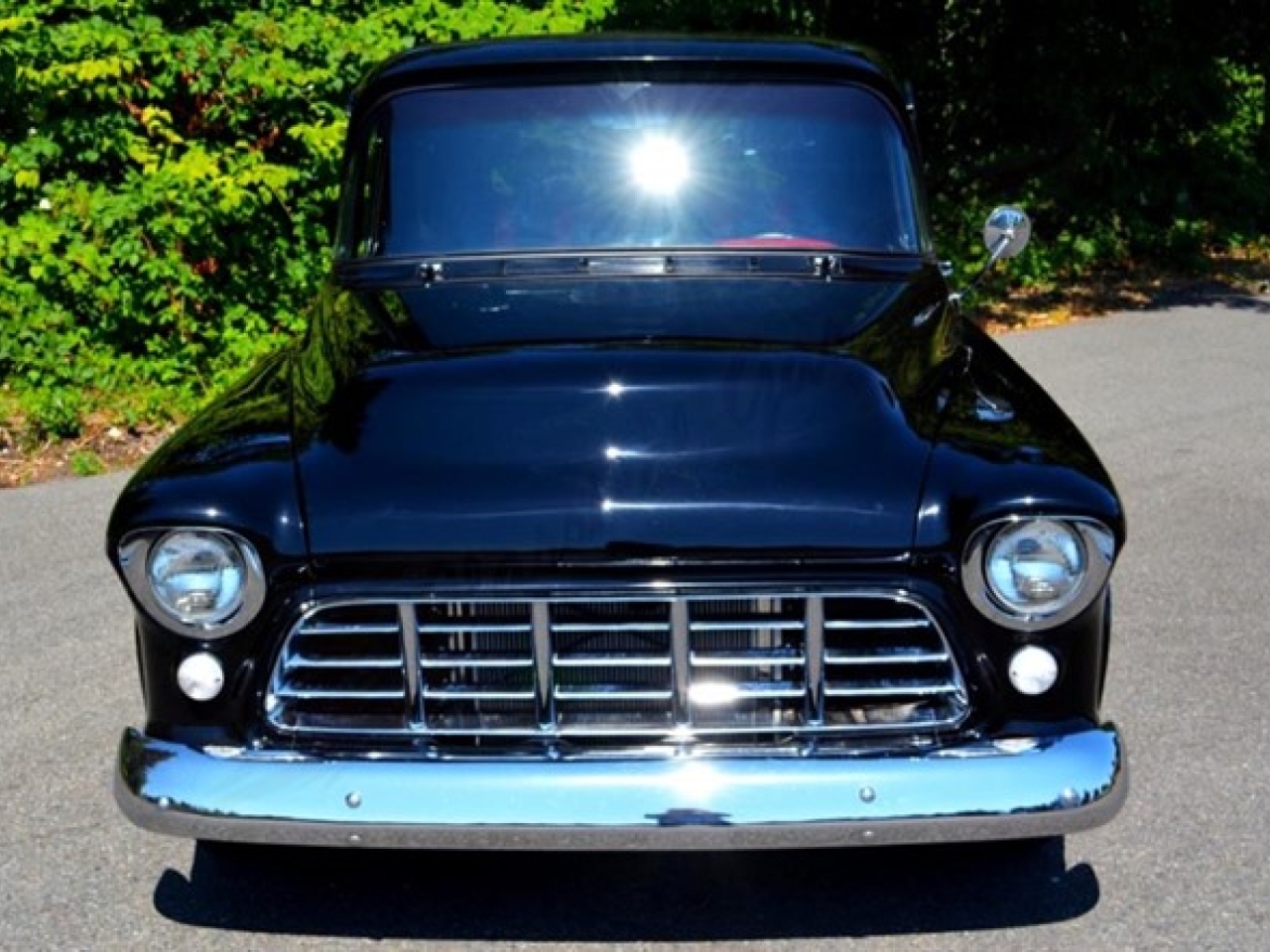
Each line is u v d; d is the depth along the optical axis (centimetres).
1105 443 730
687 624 295
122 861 361
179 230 800
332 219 886
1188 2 1340
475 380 325
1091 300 1130
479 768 293
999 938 326
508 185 423
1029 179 1298
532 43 455
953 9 1238
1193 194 1393
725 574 294
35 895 346
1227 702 441
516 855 364
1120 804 299
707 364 328
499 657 299
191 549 296
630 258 405
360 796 293
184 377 806
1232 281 1216
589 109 432
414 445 307
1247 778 395
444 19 973
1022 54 1270
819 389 320
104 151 827
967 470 299
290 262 857
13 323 773
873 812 290
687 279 391
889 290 393
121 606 526
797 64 438
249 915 339
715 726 299
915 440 309
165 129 847
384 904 343
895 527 293
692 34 466
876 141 433
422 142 432
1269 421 772
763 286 387
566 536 292
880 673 301
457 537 292
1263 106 1484
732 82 436
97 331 801
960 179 1285
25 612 519
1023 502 292
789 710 302
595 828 289
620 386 320
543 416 312
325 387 338
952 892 345
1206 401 820
